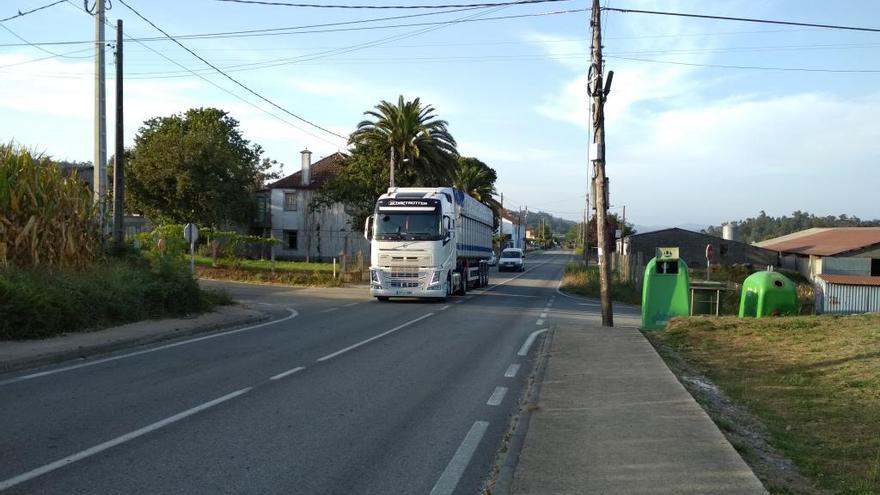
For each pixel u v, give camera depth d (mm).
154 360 10984
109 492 5004
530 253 128875
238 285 32219
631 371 9719
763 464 5711
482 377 9898
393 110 45656
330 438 6559
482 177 75375
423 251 23156
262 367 10406
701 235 66188
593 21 17266
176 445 6219
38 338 12203
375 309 20922
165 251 22484
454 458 6016
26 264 15359
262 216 59469
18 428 6711
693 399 7871
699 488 4902
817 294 23500
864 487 5117
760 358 11039
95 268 16703
